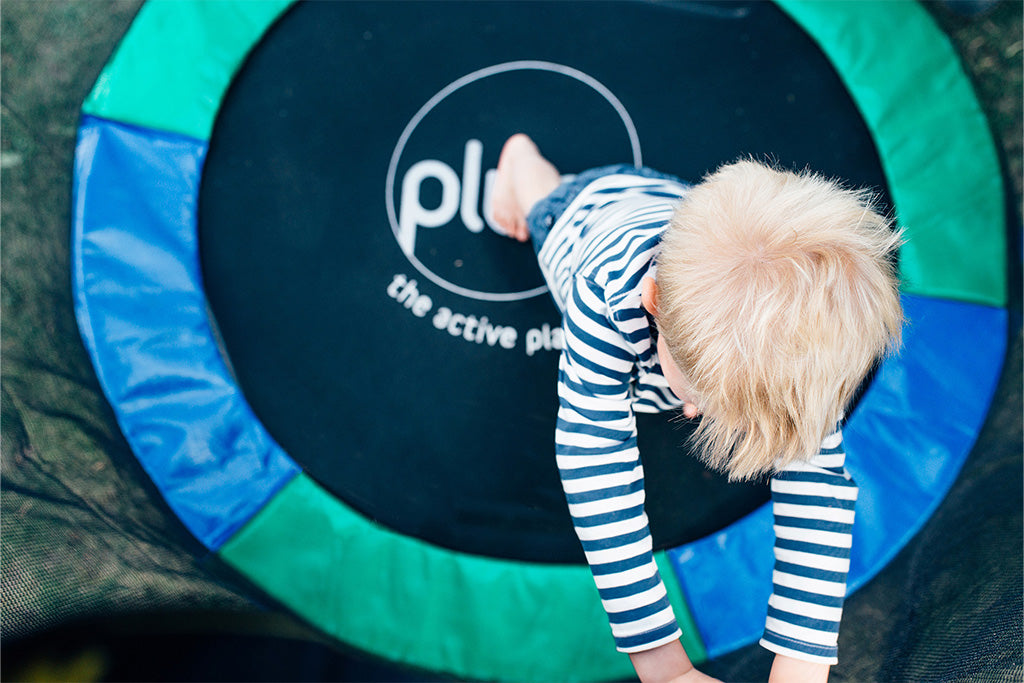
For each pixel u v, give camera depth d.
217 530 1.36
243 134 1.48
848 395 0.63
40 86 1.48
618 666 1.33
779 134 1.48
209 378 1.41
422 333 1.43
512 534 1.38
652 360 0.79
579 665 1.33
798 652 0.76
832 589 0.76
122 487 1.35
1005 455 1.34
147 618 1.30
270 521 1.37
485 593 1.36
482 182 1.46
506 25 1.50
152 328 1.41
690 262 0.63
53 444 1.35
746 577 1.34
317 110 1.49
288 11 1.50
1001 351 1.40
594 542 0.79
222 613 1.34
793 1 1.50
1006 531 1.21
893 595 1.28
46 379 1.38
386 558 1.37
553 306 1.42
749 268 0.60
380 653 1.35
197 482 1.37
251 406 1.41
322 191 1.47
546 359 1.42
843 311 0.59
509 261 1.44
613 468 0.79
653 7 1.51
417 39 1.50
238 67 1.49
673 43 1.50
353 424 1.41
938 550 1.28
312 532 1.38
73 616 1.25
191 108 1.47
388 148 1.48
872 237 0.63
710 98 1.49
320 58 1.50
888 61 1.48
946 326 1.40
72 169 1.44
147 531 1.33
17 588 1.21
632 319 0.75
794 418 0.61
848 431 1.38
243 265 1.45
